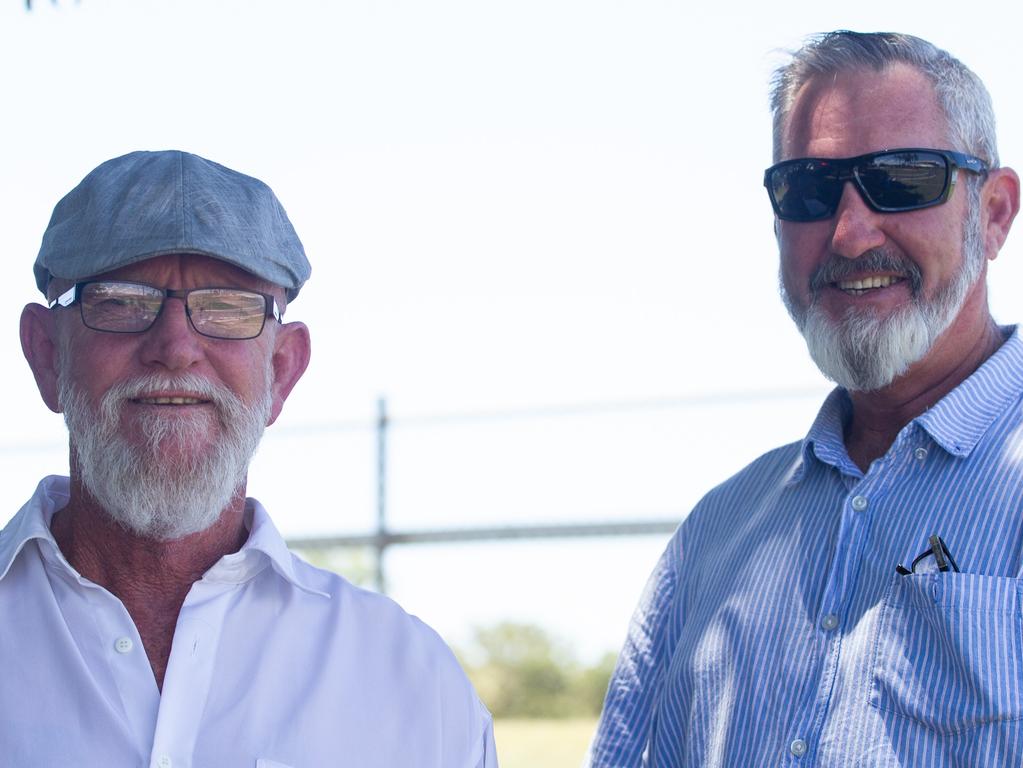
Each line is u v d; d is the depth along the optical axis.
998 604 2.59
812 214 2.93
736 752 2.80
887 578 2.73
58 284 2.77
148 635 2.74
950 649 2.60
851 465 2.92
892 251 2.86
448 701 2.83
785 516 2.99
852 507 2.83
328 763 2.65
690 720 2.93
